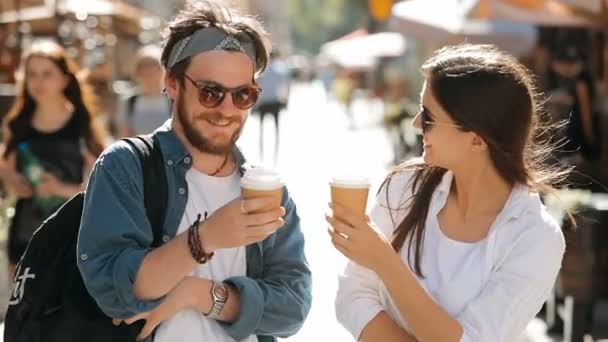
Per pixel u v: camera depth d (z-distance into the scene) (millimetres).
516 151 3688
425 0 18875
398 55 49500
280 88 26531
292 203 4035
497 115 3607
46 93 6980
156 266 3459
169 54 3783
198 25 3717
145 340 3711
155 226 3715
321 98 68438
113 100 16656
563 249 3775
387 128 30297
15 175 7062
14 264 7168
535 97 3812
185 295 3686
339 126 40562
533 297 3695
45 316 3723
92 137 7121
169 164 3756
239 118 3775
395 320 3867
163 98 10375
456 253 3777
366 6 61406
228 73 3697
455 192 3855
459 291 3732
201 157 3832
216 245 3432
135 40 24594
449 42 17469
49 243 3777
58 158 7039
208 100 3688
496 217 3768
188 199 3795
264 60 3848
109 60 18344
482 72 3607
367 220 3535
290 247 4000
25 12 16641
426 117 3699
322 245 13328
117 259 3529
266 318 3857
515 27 17078
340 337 9438
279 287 3926
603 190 10758
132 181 3672
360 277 3889
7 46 14391
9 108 11047
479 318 3643
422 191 3863
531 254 3688
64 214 3816
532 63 17125
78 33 17141
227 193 3879
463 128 3625
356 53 50188
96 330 3678
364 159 26312
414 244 3836
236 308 3770
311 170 23109
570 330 8406
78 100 7086
